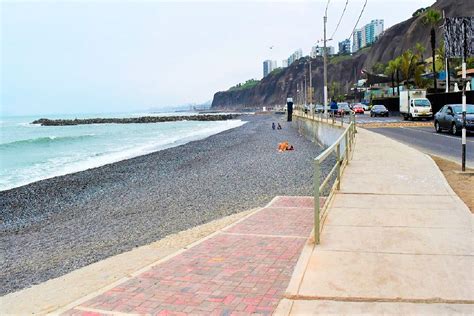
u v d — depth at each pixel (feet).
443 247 19.57
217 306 15.66
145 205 46.75
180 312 15.30
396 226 22.98
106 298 16.67
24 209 50.90
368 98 315.58
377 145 59.16
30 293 20.72
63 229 39.73
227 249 22.56
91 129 279.49
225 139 140.67
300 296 15.47
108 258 26.30
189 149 110.73
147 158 94.48
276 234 25.53
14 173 85.56
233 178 59.16
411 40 444.14
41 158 110.63
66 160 104.88
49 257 30.78
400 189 31.71
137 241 32.27
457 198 28.81
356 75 551.59
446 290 15.40
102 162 97.55
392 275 16.78
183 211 41.63
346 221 24.18
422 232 21.81
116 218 42.04
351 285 16.11
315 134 108.17
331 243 20.65
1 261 30.91
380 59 496.64
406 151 52.11
